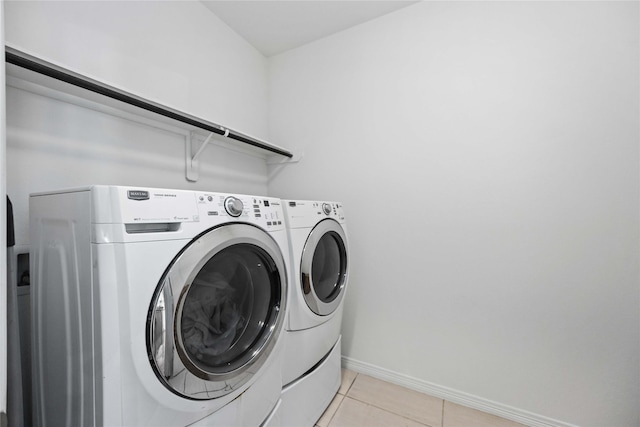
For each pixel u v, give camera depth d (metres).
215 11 1.78
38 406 0.88
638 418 1.21
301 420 1.25
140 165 1.38
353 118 1.90
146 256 0.65
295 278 1.18
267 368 1.01
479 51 1.51
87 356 0.66
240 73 2.01
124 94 1.07
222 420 0.84
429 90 1.65
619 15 1.22
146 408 0.66
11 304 0.86
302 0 1.68
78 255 0.67
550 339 1.36
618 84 1.22
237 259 0.96
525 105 1.40
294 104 2.16
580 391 1.30
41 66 0.84
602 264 1.26
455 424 1.40
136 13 1.35
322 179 2.03
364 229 1.86
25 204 1.00
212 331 0.88
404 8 1.72
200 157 1.71
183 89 1.59
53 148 1.07
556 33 1.34
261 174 2.24
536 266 1.39
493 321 1.49
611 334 1.25
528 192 1.40
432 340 1.64
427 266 1.66
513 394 1.44
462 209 1.56
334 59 1.98
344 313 1.91
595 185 1.27
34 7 1.00
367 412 1.47
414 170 1.69
